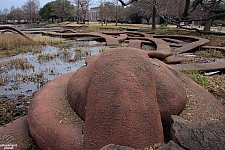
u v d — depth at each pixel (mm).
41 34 17922
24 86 4828
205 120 2283
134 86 2096
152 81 2277
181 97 2475
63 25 31406
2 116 3324
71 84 2711
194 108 2545
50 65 6914
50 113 2408
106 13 32688
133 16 38375
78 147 1879
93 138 1862
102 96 2047
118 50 2660
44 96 2859
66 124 2182
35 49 9914
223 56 8383
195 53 9266
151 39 12188
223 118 2334
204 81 4238
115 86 2090
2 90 4555
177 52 9242
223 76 5129
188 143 1593
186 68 5641
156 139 1896
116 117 1886
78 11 39219
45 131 2148
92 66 2660
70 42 12930
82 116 2240
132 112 1913
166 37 14312
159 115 2070
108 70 2283
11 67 6535
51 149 2014
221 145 1550
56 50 9844
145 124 1907
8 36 12289
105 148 1508
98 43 12016
